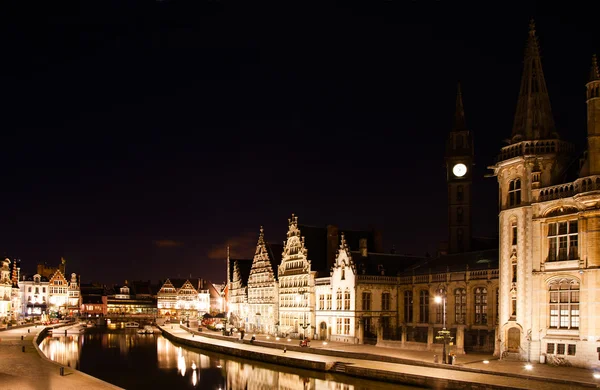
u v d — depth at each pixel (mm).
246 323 143375
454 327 86750
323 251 117562
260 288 134875
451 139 118062
